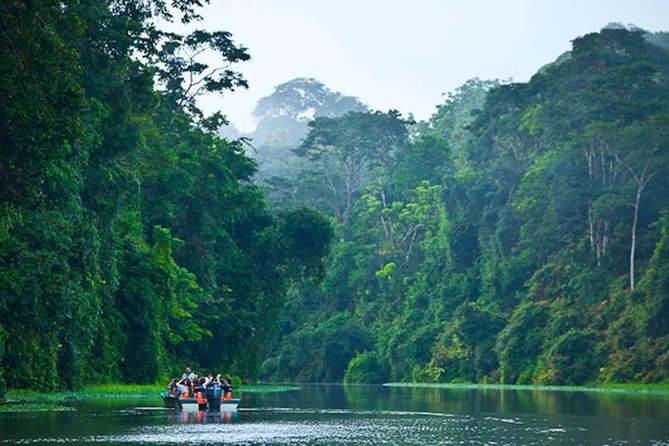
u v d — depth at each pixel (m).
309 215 90.31
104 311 62.22
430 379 133.88
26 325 48.38
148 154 75.44
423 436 33.19
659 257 107.94
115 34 57.56
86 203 59.66
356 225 170.88
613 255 118.75
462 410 50.94
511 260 130.62
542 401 63.88
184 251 82.00
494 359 126.75
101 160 59.44
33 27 33.69
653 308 106.06
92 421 36.88
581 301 118.50
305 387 109.44
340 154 174.25
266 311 92.88
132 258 66.25
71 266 54.16
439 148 171.75
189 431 33.88
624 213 119.19
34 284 45.97
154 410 45.56
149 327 66.06
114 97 58.72
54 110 35.28
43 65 34.38
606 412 49.25
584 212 124.75
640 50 144.50
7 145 34.53
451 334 134.62
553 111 132.75
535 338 119.25
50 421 36.44
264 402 60.06
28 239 48.25
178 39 92.31
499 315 129.12
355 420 41.41
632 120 128.12
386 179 171.62
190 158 82.31
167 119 86.81
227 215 86.62
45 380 51.72
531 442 31.31
